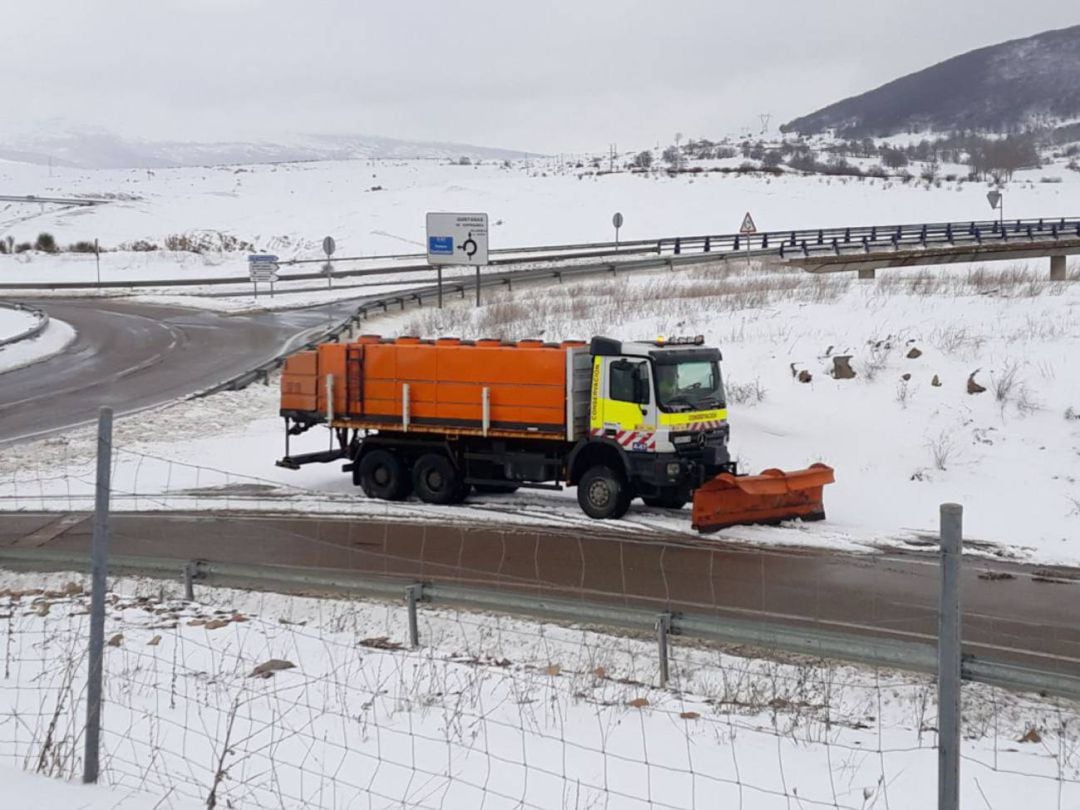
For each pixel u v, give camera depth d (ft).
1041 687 24.23
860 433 71.56
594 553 53.16
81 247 234.17
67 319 153.17
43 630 35.24
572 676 32.83
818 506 61.26
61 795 20.93
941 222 266.57
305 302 166.81
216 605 42.42
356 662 33.81
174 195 398.21
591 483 61.98
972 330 86.53
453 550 53.72
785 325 94.89
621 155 524.52
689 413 61.00
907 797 22.94
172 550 53.42
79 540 55.47
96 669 21.84
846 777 24.22
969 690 33.37
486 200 305.53
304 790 22.11
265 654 34.65
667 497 62.34
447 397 65.87
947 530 15.25
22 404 99.25
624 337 98.63
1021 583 48.44
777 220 271.49
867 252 159.12
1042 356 77.92
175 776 22.80
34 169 597.93
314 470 78.13
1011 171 441.27
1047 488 62.13
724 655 36.81
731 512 58.54
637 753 25.25
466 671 32.89
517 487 67.92
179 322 149.69
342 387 68.90
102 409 21.66
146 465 77.15
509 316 118.73
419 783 22.61
